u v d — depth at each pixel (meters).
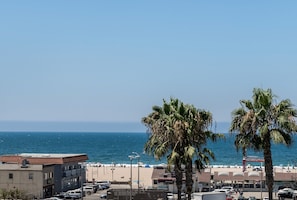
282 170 162.25
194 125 37.97
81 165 132.62
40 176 105.81
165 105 39.25
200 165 39.59
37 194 105.38
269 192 34.56
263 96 34.72
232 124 35.88
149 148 39.03
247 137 35.25
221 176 132.12
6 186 106.00
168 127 37.41
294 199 92.75
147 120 39.56
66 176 120.12
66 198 108.12
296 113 34.56
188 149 37.00
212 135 39.50
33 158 118.12
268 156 34.66
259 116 34.50
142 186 133.12
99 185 129.62
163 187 120.62
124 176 173.75
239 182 132.00
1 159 122.31
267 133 34.38
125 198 82.69
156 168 130.88
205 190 123.69
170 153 38.41
